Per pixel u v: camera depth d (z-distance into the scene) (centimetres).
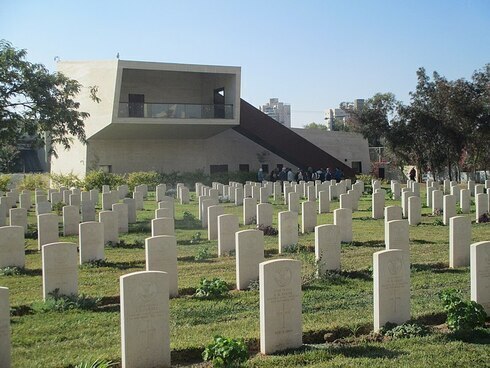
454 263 1505
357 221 2469
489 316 1066
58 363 841
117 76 4300
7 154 5344
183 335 965
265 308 902
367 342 937
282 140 5181
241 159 5550
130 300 828
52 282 1191
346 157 5906
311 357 857
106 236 1872
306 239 1953
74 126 2508
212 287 1246
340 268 1427
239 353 832
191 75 5284
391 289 992
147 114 4466
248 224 2380
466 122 4925
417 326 973
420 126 5131
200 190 3794
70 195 2891
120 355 869
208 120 4706
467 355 853
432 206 2794
